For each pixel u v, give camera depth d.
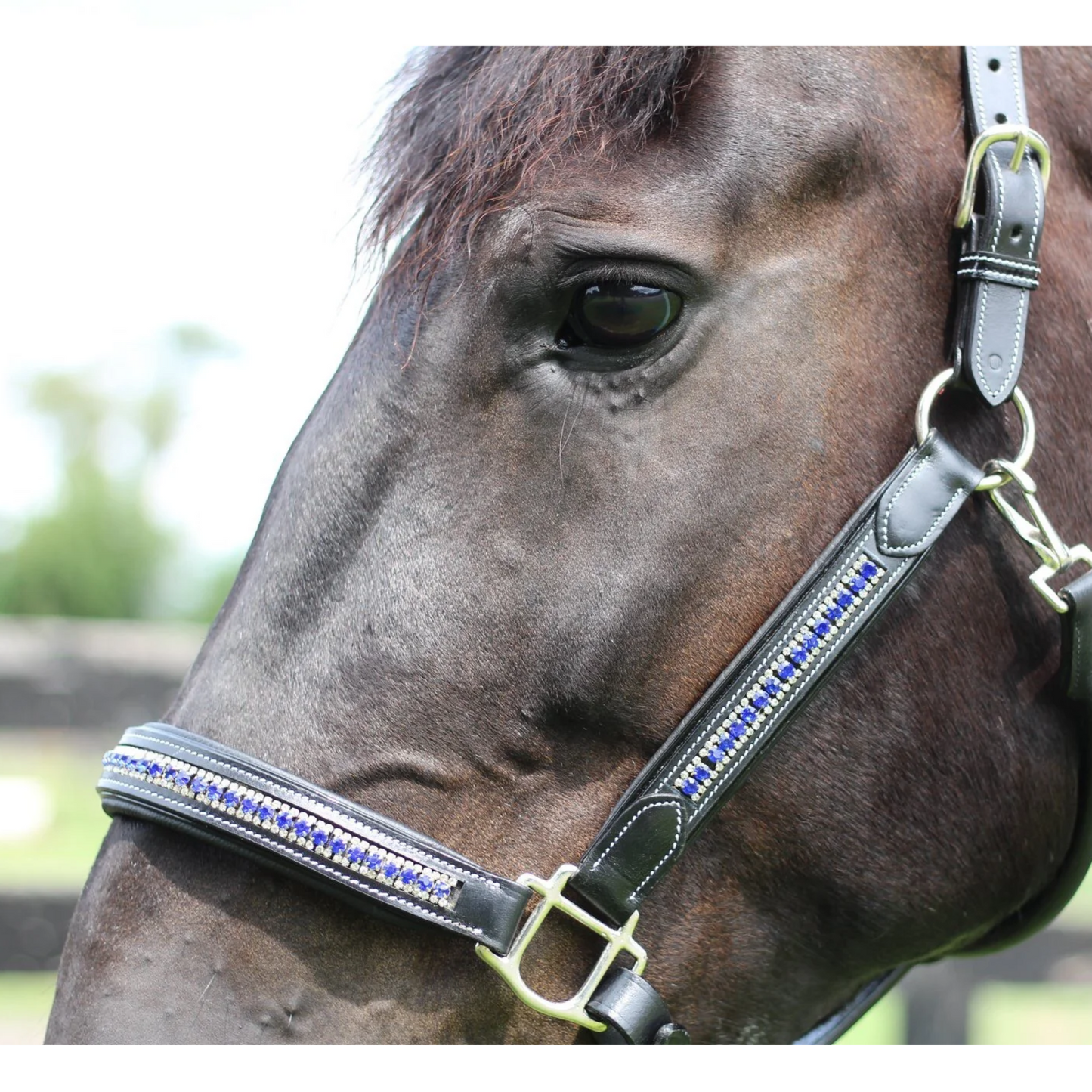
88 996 0.96
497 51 1.06
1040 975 3.20
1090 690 1.03
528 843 1.00
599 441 0.98
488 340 0.99
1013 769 1.06
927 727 1.04
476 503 0.99
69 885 3.17
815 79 1.04
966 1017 3.19
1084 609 1.01
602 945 1.01
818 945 1.08
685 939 1.04
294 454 1.09
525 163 0.99
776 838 1.03
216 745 0.97
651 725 1.00
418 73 1.17
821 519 1.00
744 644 1.00
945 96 1.08
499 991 1.00
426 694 0.98
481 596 0.98
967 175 1.02
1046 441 1.05
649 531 0.98
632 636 0.98
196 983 0.95
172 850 0.98
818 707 1.02
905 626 1.03
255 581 1.04
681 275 0.97
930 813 1.04
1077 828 1.11
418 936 0.98
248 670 1.01
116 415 16.70
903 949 1.09
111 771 1.01
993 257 1.01
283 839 0.94
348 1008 0.96
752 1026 1.09
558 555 0.98
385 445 1.01
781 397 1.00
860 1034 3.47
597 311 0.97
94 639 3.90
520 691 0.98
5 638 3.80
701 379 0.98
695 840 1.03
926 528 1.00
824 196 1.02
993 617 1.04
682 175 0.99
